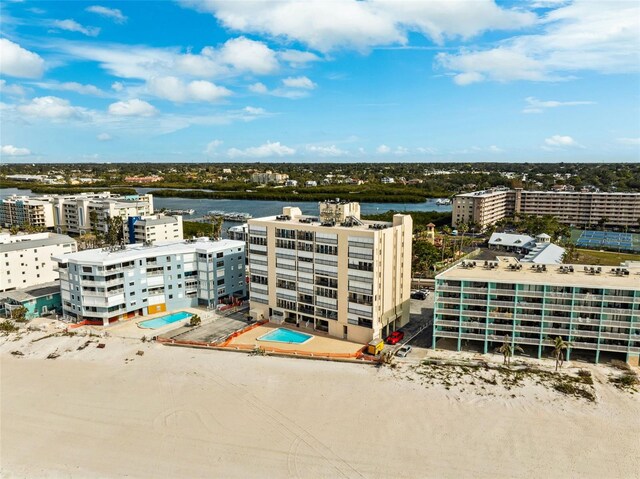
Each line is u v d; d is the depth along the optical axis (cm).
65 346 11362
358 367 10194
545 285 10125
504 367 9956
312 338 11850
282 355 10869
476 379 9450
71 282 13112
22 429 8006
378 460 7112
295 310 12662
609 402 8619
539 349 10388
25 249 16562
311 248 12012
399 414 8300
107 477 6844
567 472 6838
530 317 10306
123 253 13650
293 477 6781
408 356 10681
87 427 8031
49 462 7181
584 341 10194
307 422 8088
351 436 7681
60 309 14225
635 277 10706
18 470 7012
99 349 11212
